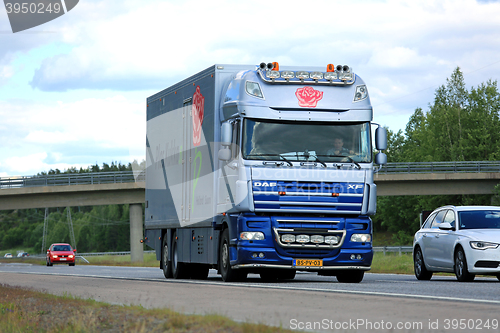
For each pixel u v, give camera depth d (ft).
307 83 75.72
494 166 290.76
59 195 286.66
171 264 97.45
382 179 293.23
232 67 81.61
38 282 89.10
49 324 43.04
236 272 76.74
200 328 35.06
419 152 427.74
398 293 55.26
